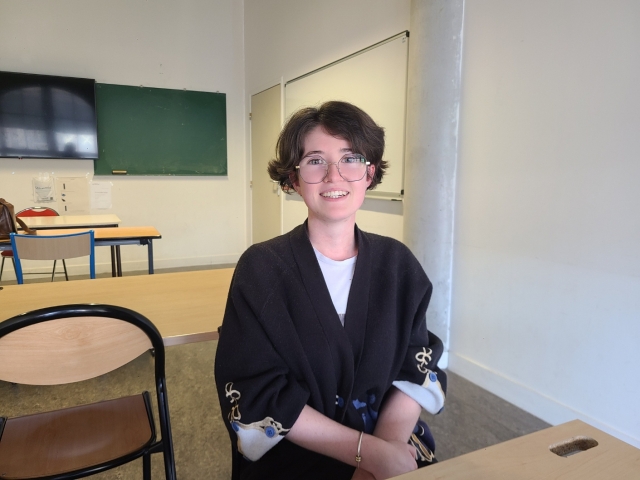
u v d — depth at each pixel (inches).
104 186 197.3
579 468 24.8
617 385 69.7
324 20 146.6
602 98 68.9
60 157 185.6
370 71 124.8
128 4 193.0
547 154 77.8
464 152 94.8
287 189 39.9
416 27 96.9
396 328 37.8
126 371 102.3
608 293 70.0
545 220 78.9
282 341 34.5
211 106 212.2
